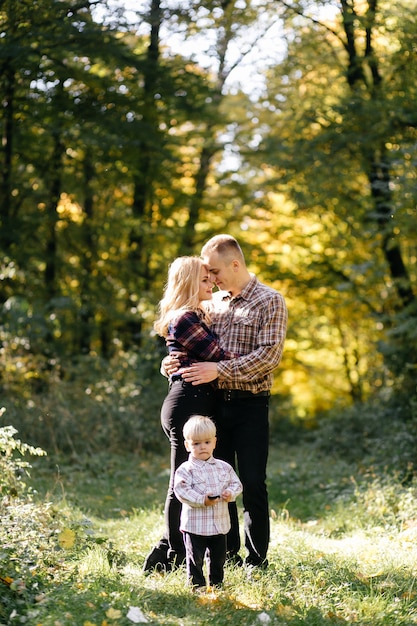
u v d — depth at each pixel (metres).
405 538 6.06
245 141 15.15
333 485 8.69
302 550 5.58
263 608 4.12
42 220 12.23
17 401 10.66
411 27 11.10
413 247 13.55
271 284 15.83
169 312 4.79
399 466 8.95
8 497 5.20
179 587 4.30
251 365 4.64
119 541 5.88
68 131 11.42
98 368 12.13
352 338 17.11
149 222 14.46
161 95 12.38
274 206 16.02
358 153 12.31
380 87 12.16
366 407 12.09
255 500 4.73
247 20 13.21
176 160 12.87
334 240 15.10
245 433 4.76
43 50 10.71
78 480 9.00
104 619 3.71
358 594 4.45
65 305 11.88
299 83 13.86
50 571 4.45
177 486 4.35
